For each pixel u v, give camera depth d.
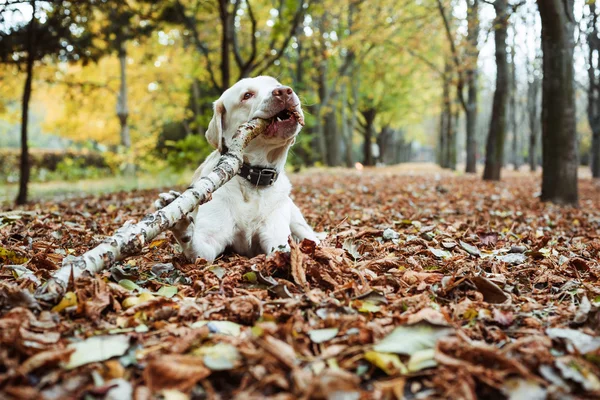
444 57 24.06
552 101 9.57
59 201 10.07
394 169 31.73
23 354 1.85
